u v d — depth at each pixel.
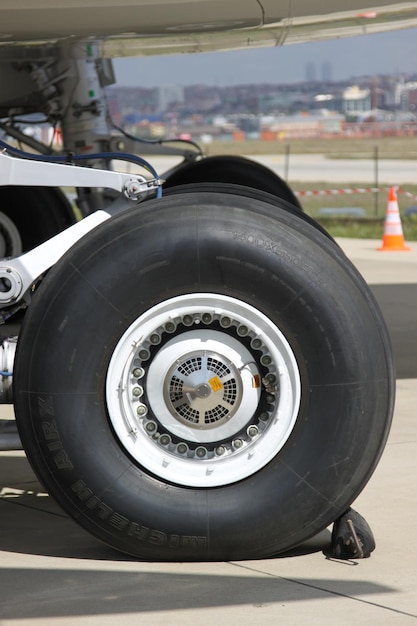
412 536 5.30
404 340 10.97
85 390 4.88
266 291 4.86
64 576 4.79
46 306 4.89
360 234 24.81
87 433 4.88
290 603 4.43
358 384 4.87
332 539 5.04
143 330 4.92
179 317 4.93
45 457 4.89
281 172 66.62
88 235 4.95
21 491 6.20
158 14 7.72
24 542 5.28
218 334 4.96
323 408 4.88
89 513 4.90
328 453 4.88
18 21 7.70
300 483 4.88
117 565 4.93
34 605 4.43
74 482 4.88
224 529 4.87
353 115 166.00
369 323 4.90
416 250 20.16
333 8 8.09
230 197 4.99
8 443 5.28
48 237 10.96
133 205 5.51
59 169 5.47
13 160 5.43
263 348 4.93
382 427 4.91
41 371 4.87
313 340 4.86
